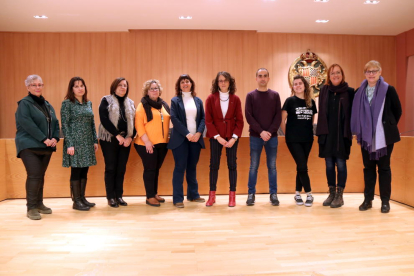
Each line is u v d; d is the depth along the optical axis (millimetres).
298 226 2520
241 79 6625
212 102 3197
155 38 6555
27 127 2785
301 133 3199
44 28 6301
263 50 6652
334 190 3219
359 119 3008
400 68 6719
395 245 2094
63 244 2131
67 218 2799
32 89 2887
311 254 1941
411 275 1661
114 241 2189
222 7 5301
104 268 1748
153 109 3203
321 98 3213
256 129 3156
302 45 6715
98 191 3688
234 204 3209
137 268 1749
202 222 2648
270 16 5734
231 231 2402
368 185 3086
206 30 6582
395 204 3283
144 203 3371
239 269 1734
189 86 3217
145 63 6559
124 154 3240
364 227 2492
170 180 3746
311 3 5145
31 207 2820
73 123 3037
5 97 6504
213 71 6602
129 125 3152
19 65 6500
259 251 1991
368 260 1852
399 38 6742
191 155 3314
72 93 3059
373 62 2971
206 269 1735
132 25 6203
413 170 3150
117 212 3002
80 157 3027
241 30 6590
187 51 6582
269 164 3299
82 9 5336
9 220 2744
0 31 6461
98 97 6539
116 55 6543
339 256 1909
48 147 2932
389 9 5391
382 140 2906
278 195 3740
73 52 6523
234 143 3215
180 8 5332
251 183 3291
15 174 3619
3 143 3557
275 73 6672
